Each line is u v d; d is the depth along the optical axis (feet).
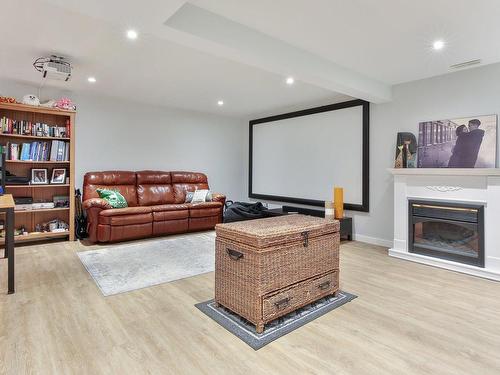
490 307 7.84
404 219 12.41
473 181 10.68
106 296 8.34
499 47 9.55
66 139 14.67
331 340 6.26
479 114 11.19
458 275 10.36
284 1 7.14
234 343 6.13
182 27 7.17
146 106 18.30
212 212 17.56
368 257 12.39
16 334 6.35
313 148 17.52
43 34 9.02
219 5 7.36
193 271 10.48
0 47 9.96
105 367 5.33
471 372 5.27
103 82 13.91
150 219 15.19
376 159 14.44
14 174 14.19
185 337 6.33
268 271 6.59
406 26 8.27
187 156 20.21
